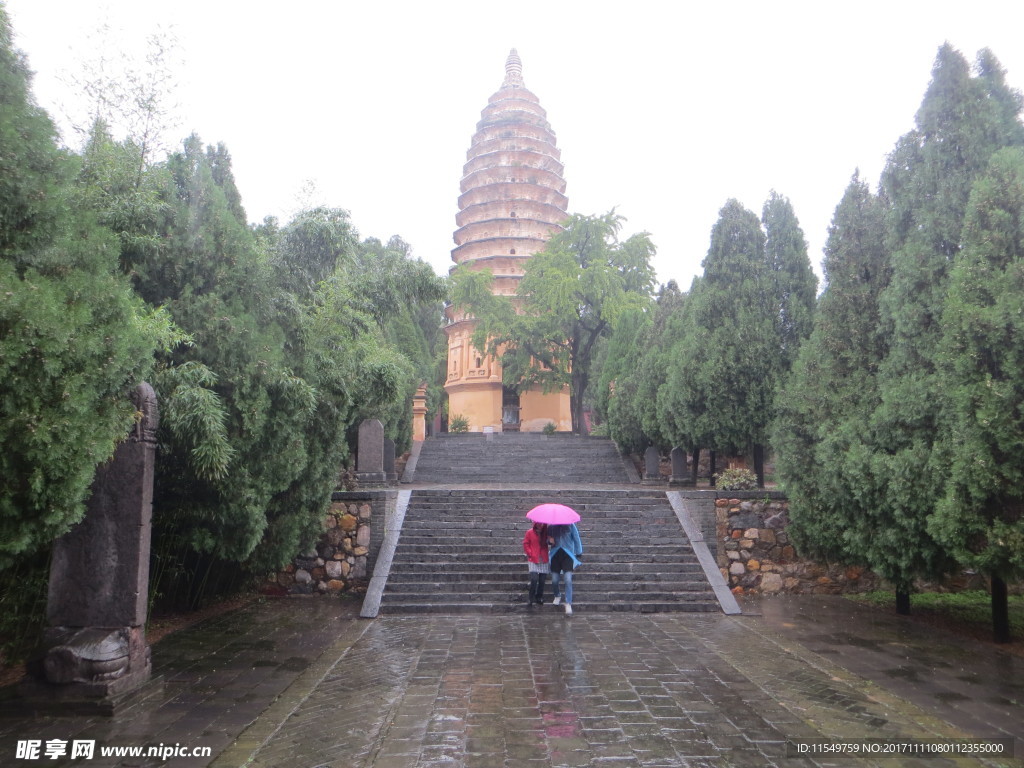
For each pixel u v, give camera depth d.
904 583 8.75
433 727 5.27
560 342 33.34
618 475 23.64
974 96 8.79
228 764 4.65
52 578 5.94
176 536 8.32
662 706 5.76
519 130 41.69
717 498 12.10
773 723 5.35
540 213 40.62
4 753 4.79
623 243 33.94
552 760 4.62
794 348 14.05
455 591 10.70
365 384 11.20
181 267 7.77
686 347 15.04
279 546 9.58
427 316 41.38
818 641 8.27
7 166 4.46
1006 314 6.71
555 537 10.08
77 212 5.20
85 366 4.73
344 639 8.46
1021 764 4.59
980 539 7.40
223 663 7.28
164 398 6.93
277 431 8.31
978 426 6.86
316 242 10.02
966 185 8.38
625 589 10.77
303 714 5.70
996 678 6.66
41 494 4.60
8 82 4.69
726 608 10.12
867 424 9.00
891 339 9.34
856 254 10.29
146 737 5.11
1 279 4.20
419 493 13.97
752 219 15.04
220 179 12.46
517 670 6.95
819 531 10.16
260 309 8.44
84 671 5.60
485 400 39.09
